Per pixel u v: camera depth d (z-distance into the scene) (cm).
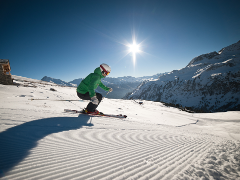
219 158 169
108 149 178
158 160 155
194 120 1045
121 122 409
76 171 114
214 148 224
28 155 132
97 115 445
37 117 290
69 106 589
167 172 124
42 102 566
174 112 1385
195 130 629
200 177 116
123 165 134
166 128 481
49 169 112
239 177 118
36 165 115
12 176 94
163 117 965
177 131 452
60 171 111
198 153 191
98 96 407
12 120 241
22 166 110
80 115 390
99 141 207
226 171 130
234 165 145
